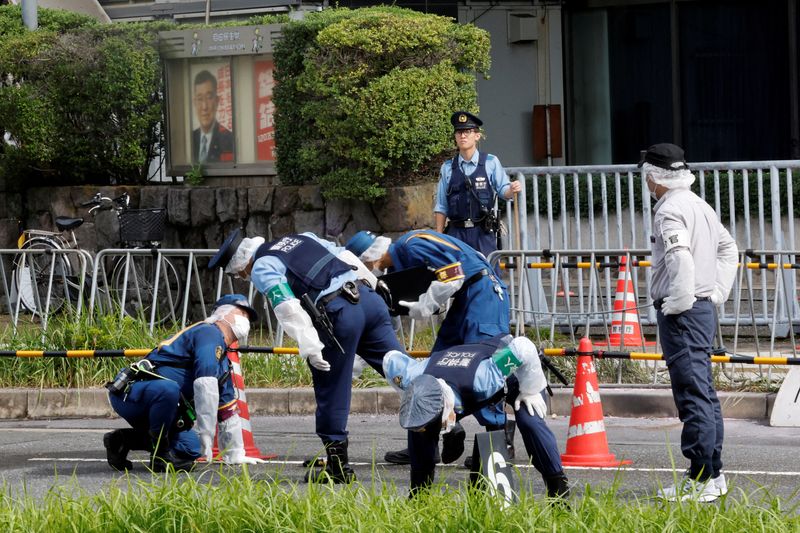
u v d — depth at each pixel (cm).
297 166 3700
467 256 2117
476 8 4584
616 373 2834
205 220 3794
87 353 2741
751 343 3250
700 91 4522
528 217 3831
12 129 3953
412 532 1489
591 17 4634
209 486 1664
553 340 2891
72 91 3941
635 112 4603
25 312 3266
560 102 4659
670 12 4525
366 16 3478
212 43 3881
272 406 2867
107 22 4288
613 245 3756
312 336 1984
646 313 3378
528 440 1705
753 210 3688
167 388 2156
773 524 1489
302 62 3628
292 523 1522
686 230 1867
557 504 1577
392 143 3416
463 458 2298
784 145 4447
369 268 2169
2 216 4072
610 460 2208
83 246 3953
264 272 2009
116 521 1575
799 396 2634
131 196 3909
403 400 1600
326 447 2061
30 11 4022
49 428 2778
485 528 1480
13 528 1577
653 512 1554
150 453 2222
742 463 2227
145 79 3944
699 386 1875
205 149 3953
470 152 2867
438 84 3450
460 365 1644
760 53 4459
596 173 3356
